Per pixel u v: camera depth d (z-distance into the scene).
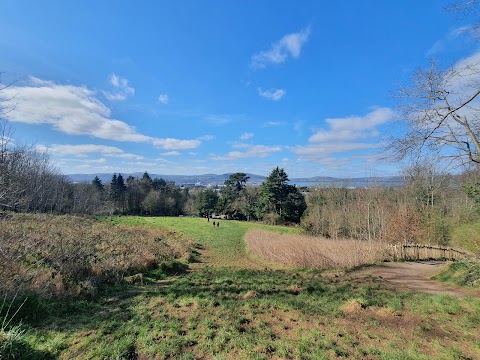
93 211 50.75
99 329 5.47
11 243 8.98
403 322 5.69
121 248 14.77
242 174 76.81
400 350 4.49
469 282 8.84
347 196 38.31
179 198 79.88
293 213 53.00
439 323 5.52
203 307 6.97
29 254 8.78
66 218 27.02
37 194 30.30
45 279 7.17
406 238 22.66
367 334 5.15
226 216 70.00
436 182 21.08
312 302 7.36
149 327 5.66
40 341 4.77
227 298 7.88
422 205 23.89
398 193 28.45
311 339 4.98
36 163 30.31
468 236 14.95
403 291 8.43
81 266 9.30
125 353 4.55
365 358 4.29
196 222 47.44
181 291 8.77
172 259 15.58
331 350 4.56
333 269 14.48
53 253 9.42
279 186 52.84
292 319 6.06
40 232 14.33
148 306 7.12
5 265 6.85
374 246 18.28
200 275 12.62
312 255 16.12
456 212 19.83
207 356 4.53
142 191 74.75
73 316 6.10
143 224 37.25
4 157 7.34
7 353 4.00
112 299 7.78
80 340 4.99
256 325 5.73
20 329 4.99
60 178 43.00
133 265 11.95
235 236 34.38
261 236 26.94
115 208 67.56
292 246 18.66
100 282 9.10
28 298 5.84
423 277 11.27
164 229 33.50
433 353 4.35
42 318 5.72
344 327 5.52
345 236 31.69
